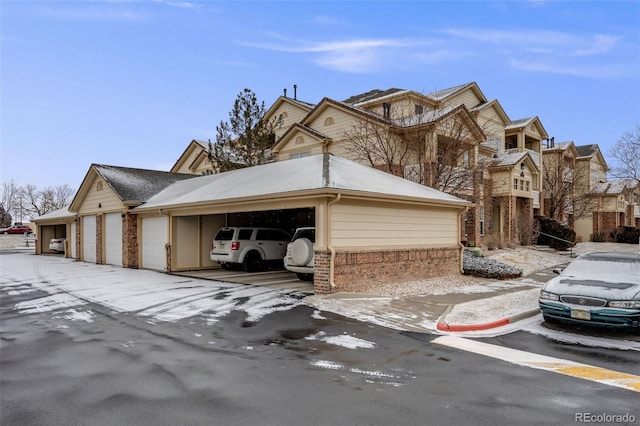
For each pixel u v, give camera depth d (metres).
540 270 18.17
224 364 5.84
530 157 29.30
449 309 9.33
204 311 9.30
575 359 6.28
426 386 5.08
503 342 7.20
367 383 5.16
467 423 4.11
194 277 15.23
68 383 5.11
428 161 20.08
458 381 5.27
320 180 11.62
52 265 20.80
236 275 15.71
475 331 7.89
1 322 8.38
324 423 4.09
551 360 6.21
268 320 8.47
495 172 27.81
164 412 4.30
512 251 23.22
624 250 28.22
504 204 27.56
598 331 8.05
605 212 39.84
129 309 9.55
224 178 17.75
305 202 11.50
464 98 27.66
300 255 13.31
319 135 23.66
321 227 11.05
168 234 17.19
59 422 4.08
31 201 82.38
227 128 25.67
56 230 32.22
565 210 35.91
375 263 12.16
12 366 5.74
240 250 16.33
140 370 5.57
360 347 6.71
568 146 37.31
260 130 25.53
